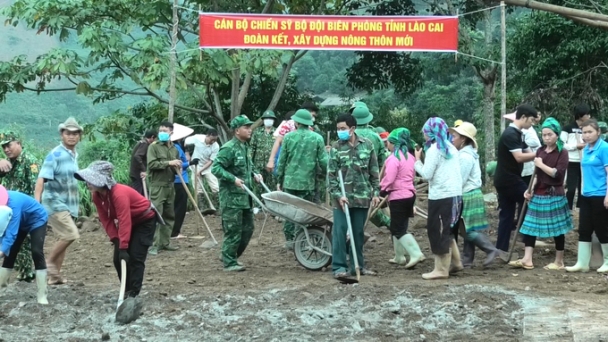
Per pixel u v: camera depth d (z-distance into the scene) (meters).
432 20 12.90
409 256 10.40
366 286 8.47
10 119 36.72
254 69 17.30
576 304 7.66
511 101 24.31
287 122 12.48
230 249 9.95
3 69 18.62
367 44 13.04
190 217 15.63
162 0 18.11
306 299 8.02
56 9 18.11
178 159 11.71
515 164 9.75
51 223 8.98
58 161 8.93
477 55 21.66
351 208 9.15
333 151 9.12
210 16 13.12
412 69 24.52
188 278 9.48
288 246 10.95
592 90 19.98
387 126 27.62
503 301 7.80
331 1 19.91
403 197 9.65
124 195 7.52
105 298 8.23
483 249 9.62
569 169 12.54
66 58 17.89
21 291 8.52
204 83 18.56
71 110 42.69
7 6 18.22
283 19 13.09
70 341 6.64
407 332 6.86
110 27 18.36
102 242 13.02
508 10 23.89
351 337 6.71
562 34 19.88
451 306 7.57
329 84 38.62
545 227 9.40
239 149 9.84
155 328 7.08
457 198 8.92
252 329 6.96
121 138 21.17
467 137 9.66
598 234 9.23
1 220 7.04
